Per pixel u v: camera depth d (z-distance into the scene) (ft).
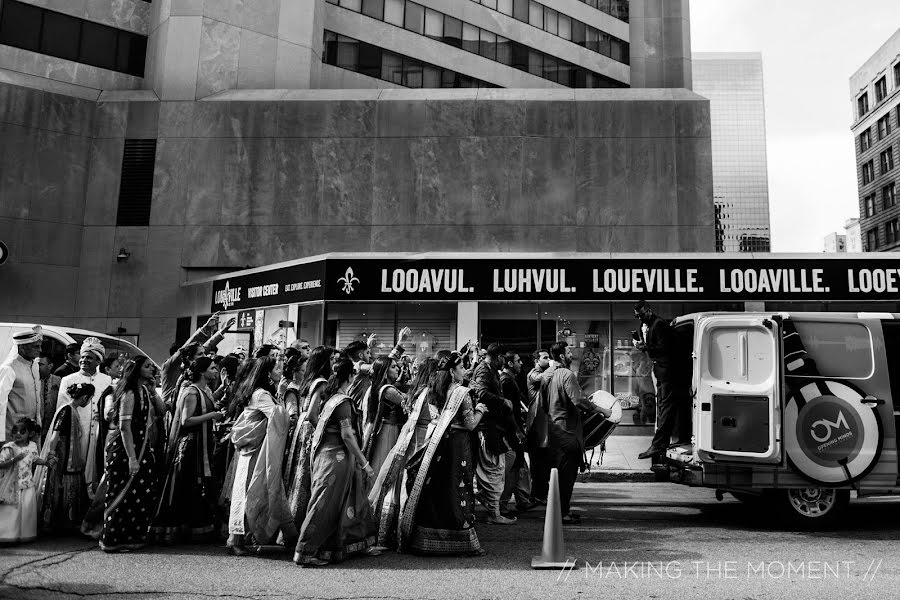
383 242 72.18
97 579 16.48
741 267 56.08
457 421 19.61
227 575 16.96
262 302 63.21
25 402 21.74
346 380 19.19
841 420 23.29
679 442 27.25
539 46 112.57
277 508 18.92
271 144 73.92
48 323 71.46
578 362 57.77
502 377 27.09
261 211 73.00
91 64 81.30
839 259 55.57
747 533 22.62
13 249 70.74
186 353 23.22
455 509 19.11
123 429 19.76
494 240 71.77
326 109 74.08
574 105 73.31
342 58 91.71
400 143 73.46
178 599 14.92
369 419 23.20
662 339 28.58
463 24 104.58
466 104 73.82
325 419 18.29
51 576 16.71
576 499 29.94
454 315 58.59
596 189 72.02
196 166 73.92
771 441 22.52
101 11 82.43
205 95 76.84
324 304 58.65
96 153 75.00
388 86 95.14
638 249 70.79
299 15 83.46
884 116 235.81
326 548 18.03
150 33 83.71
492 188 72.54
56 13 80.07
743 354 23.61
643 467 38.14
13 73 74.38
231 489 20.92
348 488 18.52
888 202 232.94
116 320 72.33
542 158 72.79
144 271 72.90
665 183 71.67
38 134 72.95
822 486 23.00
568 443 24.57
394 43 96.78
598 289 57.11
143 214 73.87
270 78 80.28
